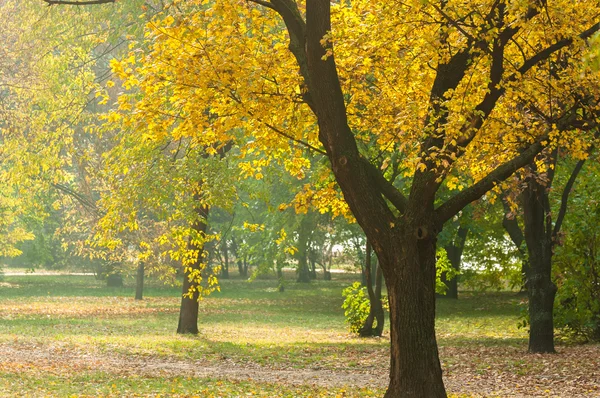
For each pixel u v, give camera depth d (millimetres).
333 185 12219
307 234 36531
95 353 18156
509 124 11656
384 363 17359
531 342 18109
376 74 12102
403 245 10070
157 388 12766
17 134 25594
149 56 10773
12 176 24312
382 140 11945
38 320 28062
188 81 10406
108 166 19938
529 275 18266
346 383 14297
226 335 24266
